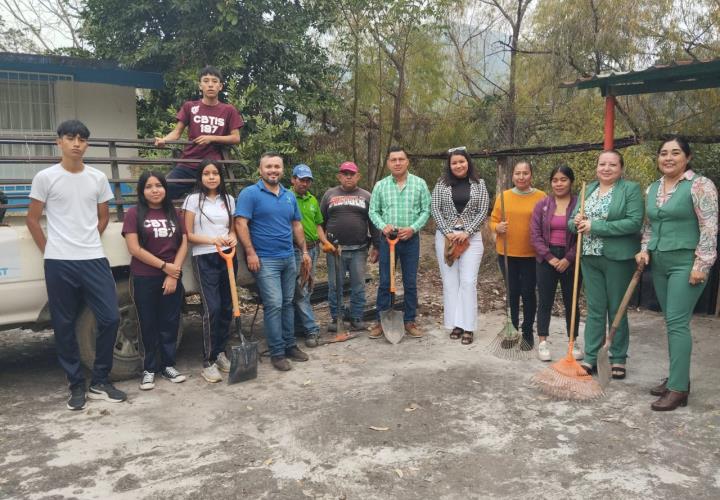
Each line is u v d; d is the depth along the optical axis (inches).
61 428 152.5
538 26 353.1
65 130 157.4
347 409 163.2
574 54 332.2
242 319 264.2
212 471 130.6
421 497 120.3
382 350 216.5
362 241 234.4
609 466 131.6
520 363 201.2
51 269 160.6
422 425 153.0
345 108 415.5
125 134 357.7
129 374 187.8
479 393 174.2
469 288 222.1
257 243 194.1
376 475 128.6
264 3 343.0
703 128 274.8
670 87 215.2
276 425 153.6
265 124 330.3
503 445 141.8
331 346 222.1
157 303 181.8
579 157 337.1
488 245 350.0
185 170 211.8
